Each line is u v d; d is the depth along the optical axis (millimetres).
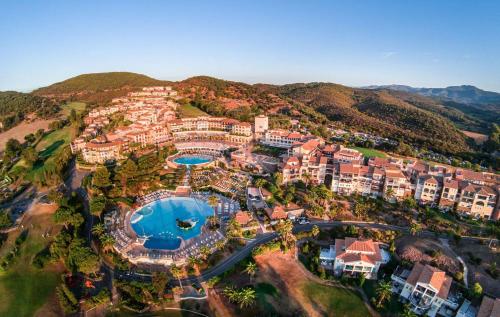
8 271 99438
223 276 97312
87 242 112625
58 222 116625
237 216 123562
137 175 154750
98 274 99312
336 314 85500
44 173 164250
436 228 119062
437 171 146750
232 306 87188
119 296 91125
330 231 118000
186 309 86500
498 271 95562
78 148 198750
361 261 96938
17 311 86188
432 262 100000
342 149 175625
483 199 125312
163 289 89250
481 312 79625
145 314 85188
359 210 127625
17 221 125562
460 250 106500
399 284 93938
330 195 138625
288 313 85062
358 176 143625
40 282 95875
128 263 102250
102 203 125312
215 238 115938
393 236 113438
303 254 108375
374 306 88125
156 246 111750
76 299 87062
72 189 153250
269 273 99062
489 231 114250
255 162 183500
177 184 158250
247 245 112438
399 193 138875
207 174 169125
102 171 146375
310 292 92188
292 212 130500
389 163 155625
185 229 121312
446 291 86188
